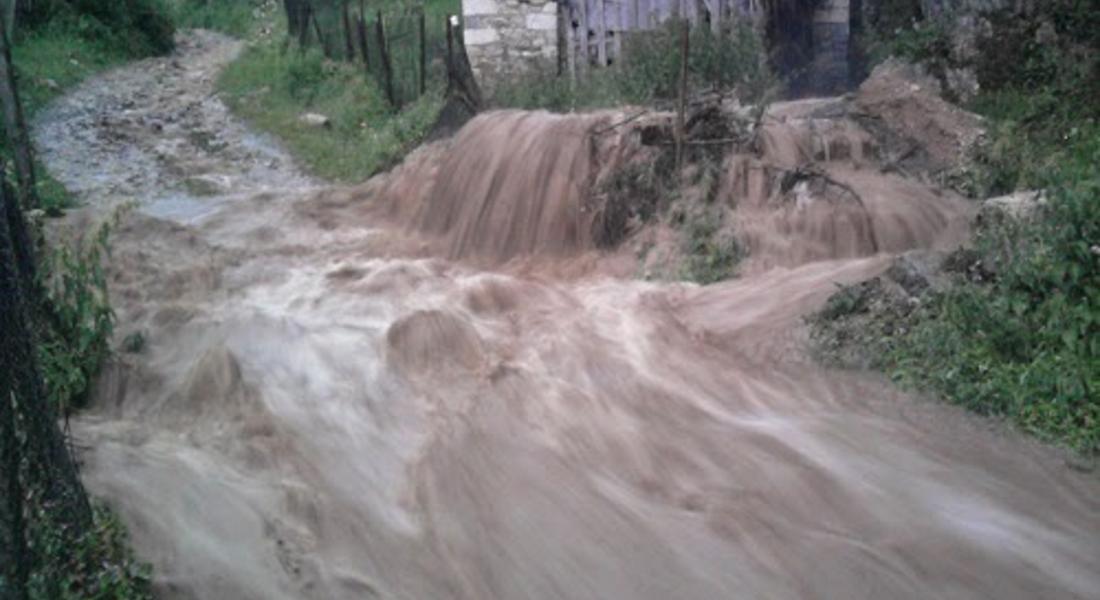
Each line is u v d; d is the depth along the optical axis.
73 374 6.93
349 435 6.62
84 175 13.52
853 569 5.17
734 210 9.41
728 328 7.74
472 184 10.73
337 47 18.92
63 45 19.69
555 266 9.63
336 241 10.85
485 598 5.14
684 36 9.76
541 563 5.35
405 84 16.41
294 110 16.94
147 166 14.13
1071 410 6.12
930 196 9.45
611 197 9.84
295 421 6.80
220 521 5.67
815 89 14.84
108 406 7.21
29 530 4.57
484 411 6.80
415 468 6.21
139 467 6.19
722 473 6.01
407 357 7.64
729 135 9.95
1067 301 6.63
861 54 14.62
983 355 6.64
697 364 7.28
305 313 8.63
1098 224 6.72
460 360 7.58
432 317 7.99
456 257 10.41
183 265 9.84
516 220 10.27
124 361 7.60
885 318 7.24
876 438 6.21
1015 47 11.98
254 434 6.64
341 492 6.01
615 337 7.73
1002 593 4.98
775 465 6.03
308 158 14.63
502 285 8.83
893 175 9.83
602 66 14.05
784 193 9.41
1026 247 7.08
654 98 11.65
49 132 15.33
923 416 6.40
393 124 14.64
